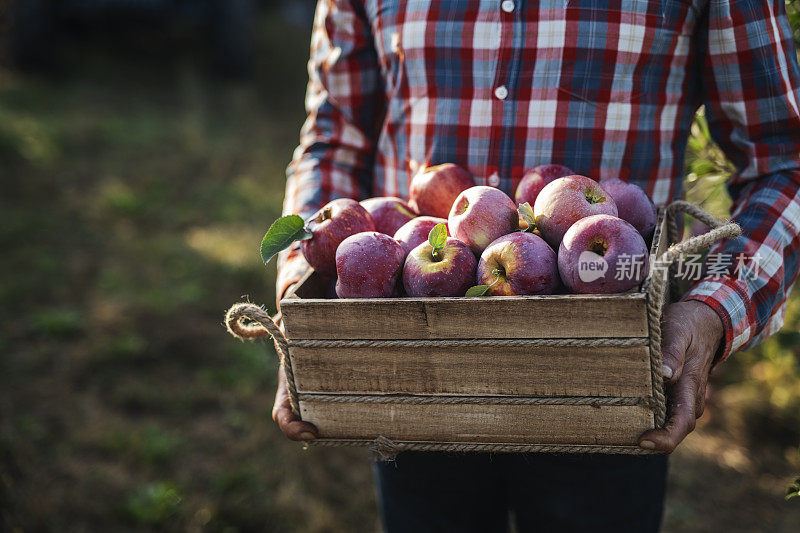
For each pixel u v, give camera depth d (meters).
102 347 3.59
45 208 5.18
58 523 2.56
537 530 1.48
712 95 1.33
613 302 1.00
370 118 1.57
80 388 3.32
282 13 12.54
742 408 3.12
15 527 2.51
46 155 6.04
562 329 1.03
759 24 1.23
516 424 1.11
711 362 1.17
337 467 2.93
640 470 1.39
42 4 7.95
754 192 1.30
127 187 5.66
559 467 1.39
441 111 1.36
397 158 1.47
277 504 2.68
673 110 1.32
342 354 1.14
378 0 1.42
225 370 3.50
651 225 1.22
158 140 6.83
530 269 1.06
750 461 2.97
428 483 1.49
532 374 1.07
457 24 1.31
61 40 9.16
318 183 1.54
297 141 7.26
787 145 1.27
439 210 1.31
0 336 3.65
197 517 2.63
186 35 9.96
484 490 1.53
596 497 1.40
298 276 1.36
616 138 1.30
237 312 1.15
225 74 8.86
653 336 1.00
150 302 4.03
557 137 1.31
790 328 2.60
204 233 5.01
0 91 7.32
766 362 3.14
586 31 1.25
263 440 3.03
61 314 3.85
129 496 2.70
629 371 1.03
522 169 1.33
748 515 2.71
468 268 1.11
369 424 1.18
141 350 3.58
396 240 1.22
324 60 1.57
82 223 5.03
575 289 1.04
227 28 8.63
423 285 1.11
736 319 1.17
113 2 8.25
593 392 1.06
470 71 1.32
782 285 1.23
